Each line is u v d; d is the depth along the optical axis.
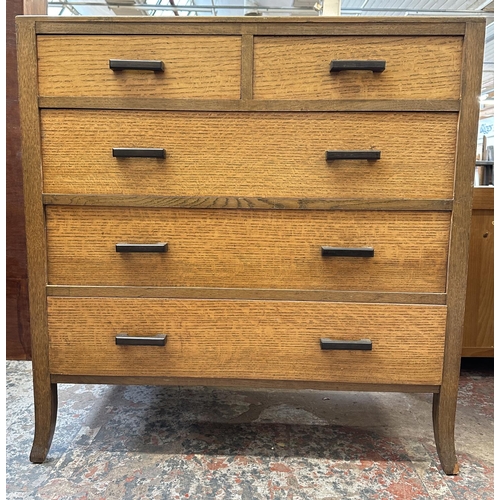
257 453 1.00
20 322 1.52
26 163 0.89
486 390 1.35
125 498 0.84
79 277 0.93
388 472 0.94
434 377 0.93
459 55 0.84
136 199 0.90
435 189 0.88
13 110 1.43
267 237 0.90
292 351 0.93
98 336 0.94
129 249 0.90
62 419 1.14
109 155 0.89
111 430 1.09
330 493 0.86
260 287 0.92
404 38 0.84
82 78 0.87
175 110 0.87
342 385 0.94
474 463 0.97
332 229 0.90
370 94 0.86
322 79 0.86
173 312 0.93
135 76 0.87
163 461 0.96
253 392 1.34
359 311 0.91
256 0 1.90
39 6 1.46
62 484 0.88
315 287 0.92
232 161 0.88
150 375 0.95
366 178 0.88
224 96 0.87
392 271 0.91
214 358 0.94
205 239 0.91
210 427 1.12
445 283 0.91
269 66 0.85
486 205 1.36
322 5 1.28
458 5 2.94
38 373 0.95
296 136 0.87
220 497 0.84
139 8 2.44
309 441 1.06
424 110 0.86
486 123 5.46
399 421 1.17
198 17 0.84
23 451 0.99
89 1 2.39
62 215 0.91
